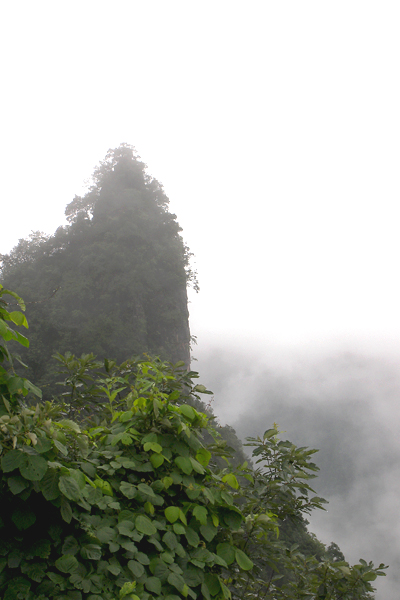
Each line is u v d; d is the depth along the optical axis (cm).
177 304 6731
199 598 195
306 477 285
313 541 1009
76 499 155
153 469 218
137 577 172
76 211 7619
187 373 322
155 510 212
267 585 289
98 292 6341
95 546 162
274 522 255
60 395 333
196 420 243
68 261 7169
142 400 245
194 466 213
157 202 7700
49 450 162
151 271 6397
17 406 177
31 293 6512
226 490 229
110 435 234
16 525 147
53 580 147
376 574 277
